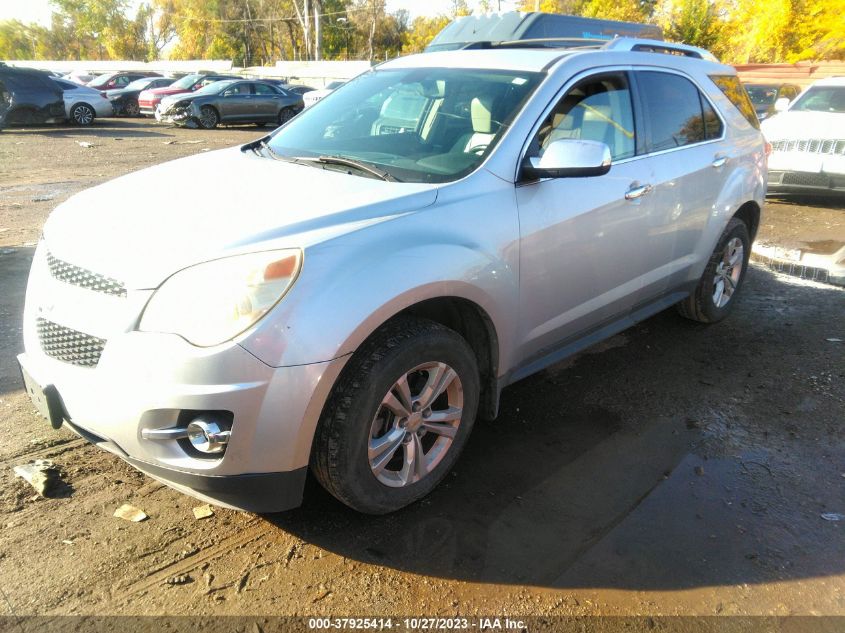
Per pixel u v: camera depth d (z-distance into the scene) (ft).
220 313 7.14
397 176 9.69
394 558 8.25
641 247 12.26
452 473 10.07
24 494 9.16
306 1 181.16
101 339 7.47
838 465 10.60
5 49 264.11
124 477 9.66
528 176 9.84
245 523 8.80
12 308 15.56
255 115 69.51
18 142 49.93
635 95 12.39
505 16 27.09
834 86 31.01
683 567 8.25
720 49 111.14
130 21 233.76
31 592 7.49
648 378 13.50
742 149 15.34
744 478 10.17
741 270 16.52
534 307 10.25
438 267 8.36
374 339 8.10
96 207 9.17
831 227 26.99
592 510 9.30
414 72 12.28
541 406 12.24
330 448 7.85
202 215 8.32
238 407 7.11
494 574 8.04
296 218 8.07
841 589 8.00
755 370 13.96
